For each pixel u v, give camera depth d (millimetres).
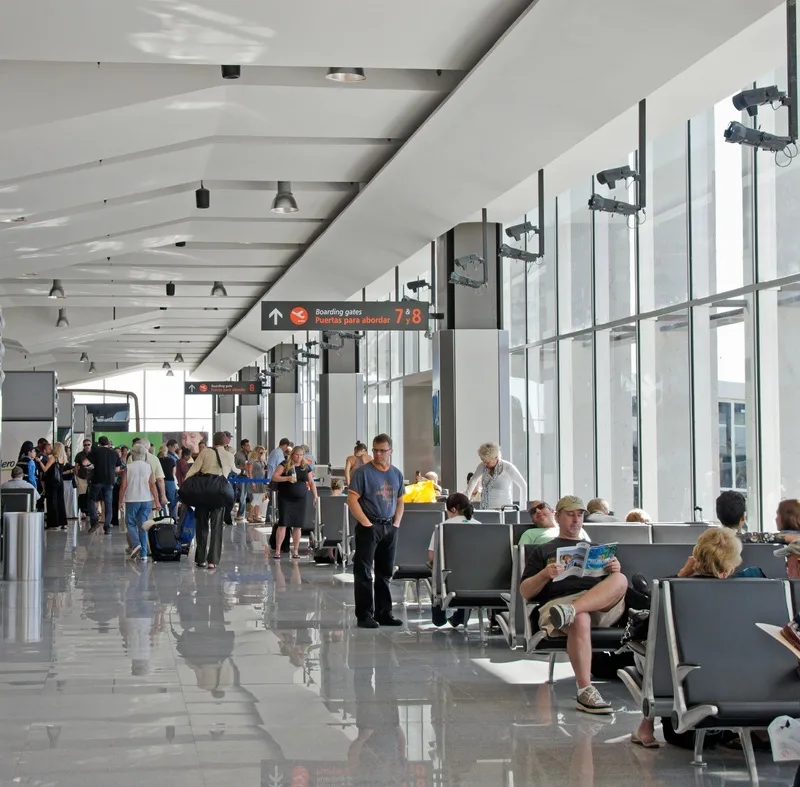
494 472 12859
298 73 10539
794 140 8367
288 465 17359
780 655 5457
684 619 5484
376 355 32250
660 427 14172
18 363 37375
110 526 24734
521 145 11609
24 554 14016
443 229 15984
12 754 5762
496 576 9352
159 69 10414
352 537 14938
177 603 11859
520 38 8742
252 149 12836
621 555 7590
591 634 7141
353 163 13742
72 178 12625
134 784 5242
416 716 6691
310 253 19391
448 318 17484
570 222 16922
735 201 12164
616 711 6883
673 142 13680
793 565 6336
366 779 5363
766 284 11430
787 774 5500
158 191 15000
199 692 7309
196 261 20938
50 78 10297
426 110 11391
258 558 17359
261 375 41156
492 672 8109
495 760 5723
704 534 6023
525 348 18969
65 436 34375
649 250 14266
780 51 9961
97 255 18531
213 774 5418
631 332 14875
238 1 8234
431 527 11086
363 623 10289
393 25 8875
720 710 5234
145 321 30719
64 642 9281
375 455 10469
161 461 22016
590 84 9648
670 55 8875
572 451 17000
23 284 22922
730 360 12336
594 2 7945
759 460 11633
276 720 6543
